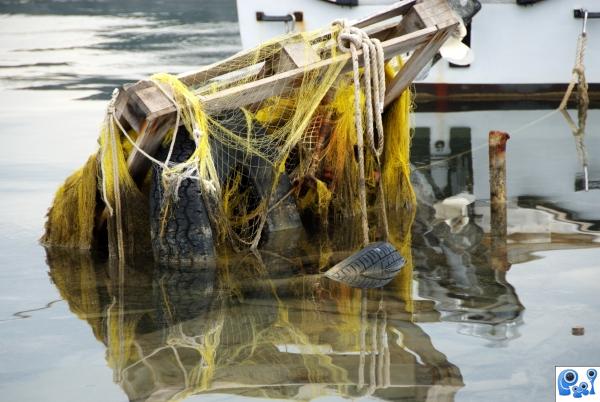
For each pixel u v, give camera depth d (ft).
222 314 39.99
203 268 47.11
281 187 53.62
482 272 44.70
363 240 50.88
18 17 168.96
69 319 39.83
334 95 53.26
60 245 52.13
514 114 86.79
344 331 37.50
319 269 46.26
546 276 43.60
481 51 90.38
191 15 168.25
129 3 186.60
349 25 48.57
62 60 123.24
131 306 41.37
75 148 76.07
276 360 34.68
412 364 34.04
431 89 92.32
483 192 60.95
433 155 71.67
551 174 64.34
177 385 32.78
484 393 31.58
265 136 51.47
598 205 56.39
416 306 40.24
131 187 49.52
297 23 90.48
